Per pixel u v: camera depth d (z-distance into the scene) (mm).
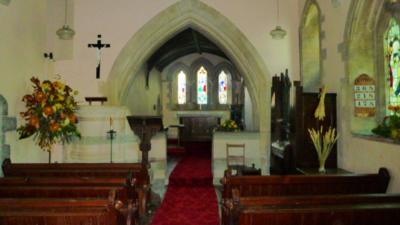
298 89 6102
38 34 7074
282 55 8641
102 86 8750
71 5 8750
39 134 5844
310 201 3100
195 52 16766
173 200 7059
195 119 16656
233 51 9195
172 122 17328
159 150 8617
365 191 4500
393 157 4508
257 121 9023
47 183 3980
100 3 8812
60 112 5395
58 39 8648
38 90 5371
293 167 6258
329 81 6492
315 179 4391
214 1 8773
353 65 5668
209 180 8594
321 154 5672
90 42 8758
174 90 17531
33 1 6773
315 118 6109
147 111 15000
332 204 3104
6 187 3723
